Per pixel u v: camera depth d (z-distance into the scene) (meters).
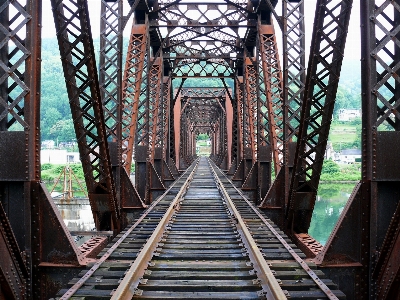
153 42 21.36
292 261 6.94
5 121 6.11
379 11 5.64
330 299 5.18
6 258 5.26
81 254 6.68
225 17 18.91
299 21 11.29
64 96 84.12
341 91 106.06
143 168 16.39
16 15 5.95
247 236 8.12
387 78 5.62
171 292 5.54
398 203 5.57
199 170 34.47
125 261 6.87
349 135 84.12
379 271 5.71
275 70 14.67
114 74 11.62
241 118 25.22
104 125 8.41
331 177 48.91
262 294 5.35
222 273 6.31
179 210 12.55
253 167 17.67
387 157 5.73
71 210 24.61
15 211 6.01
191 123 66.44
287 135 11.29
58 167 49.62
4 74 5.66
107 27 11.69
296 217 10.02
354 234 6.21
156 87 19.64
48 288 6.31
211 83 93.69
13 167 5.87
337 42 7.47
